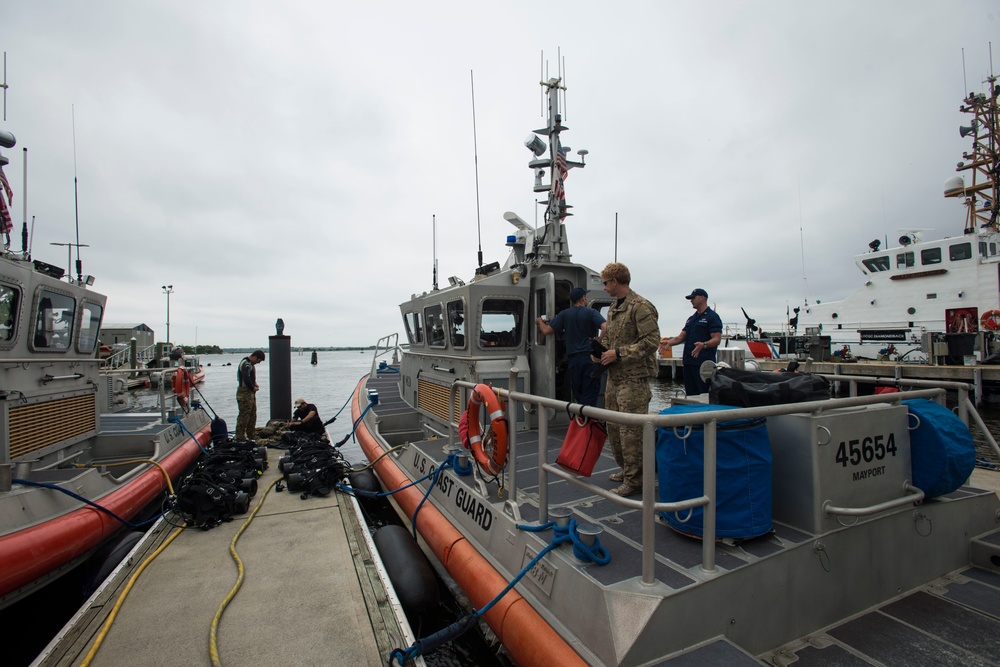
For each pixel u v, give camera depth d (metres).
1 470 3.96
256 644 2.96
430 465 4.96
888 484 2.85
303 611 3.32
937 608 2.68
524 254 6.21
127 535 4.85
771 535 2.59
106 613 3.28
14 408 4.56
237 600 3.45
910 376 15.39
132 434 6.73
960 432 3.04
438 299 6.39
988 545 3.06
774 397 2.76
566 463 2.93
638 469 3.45
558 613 2.56
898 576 2.83
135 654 2.85
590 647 2.28
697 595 2.19
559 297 5.96
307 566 3.97
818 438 2.57
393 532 4.53
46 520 4.16
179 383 8.97
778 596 2.41
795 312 23.50
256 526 4.84
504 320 5.81
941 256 18.73
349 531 4.72
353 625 3.16
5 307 4.47
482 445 3.92
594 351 3.60
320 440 8.06
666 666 2.03
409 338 8.38
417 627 3.81
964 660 2.23
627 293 3.64
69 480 4.65
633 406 3.42
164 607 3.36
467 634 3.93
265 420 17.22
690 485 2.58
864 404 2.74
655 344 3.35
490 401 3.53
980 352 15.34
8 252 4.70
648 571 2.21
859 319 21.44
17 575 3.64
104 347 16.34
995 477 4.64
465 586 3.39
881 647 2.35
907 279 19.81
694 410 2.62
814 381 2.89
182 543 4.44
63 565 4.21
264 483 6.29
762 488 2.51
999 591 2.82
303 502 5.57
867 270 21.23
